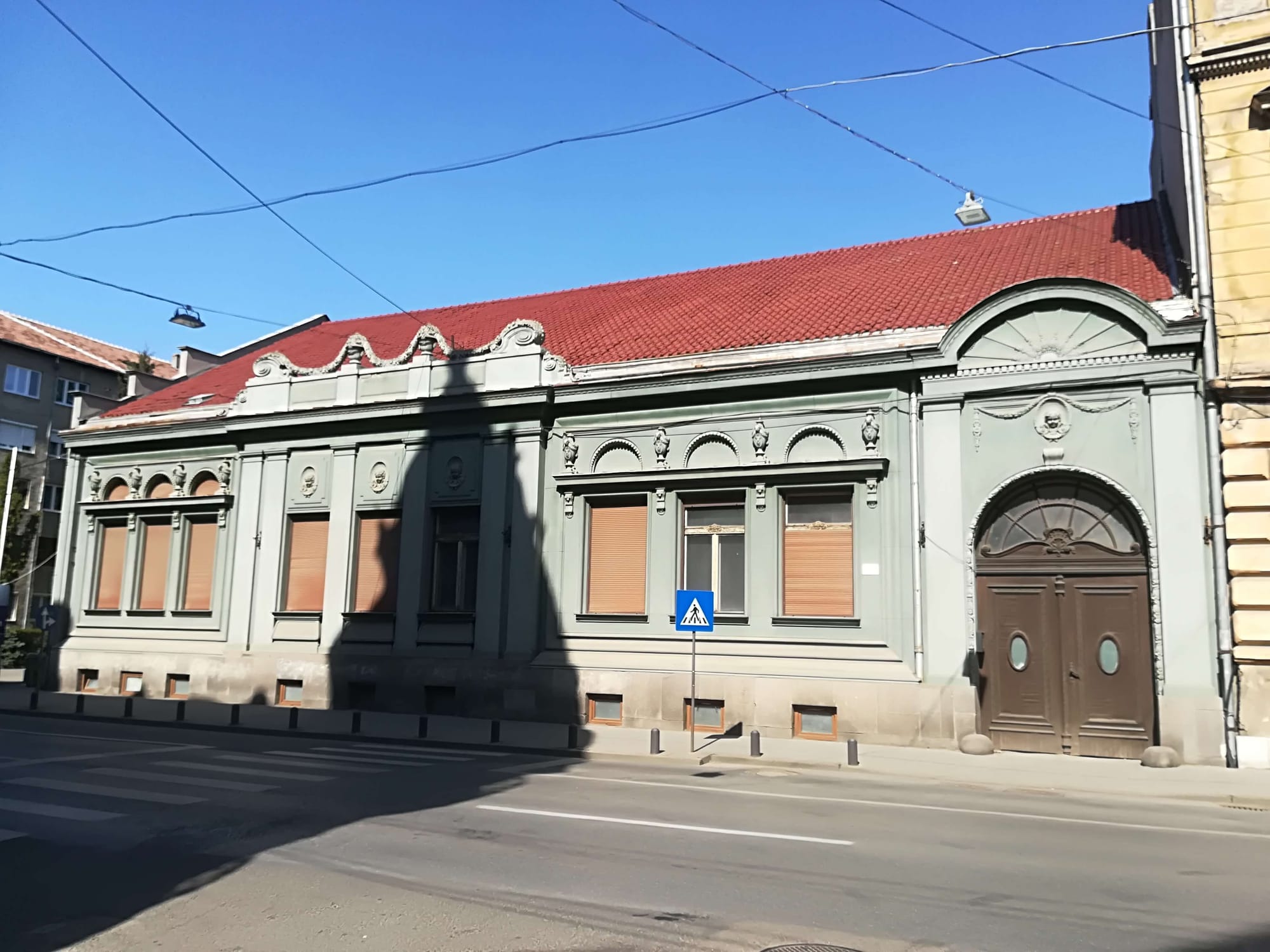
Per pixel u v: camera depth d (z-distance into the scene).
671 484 20.89
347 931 6.47
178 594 27.03
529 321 22.86
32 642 42.16
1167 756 15.53
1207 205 16.92
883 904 7.10
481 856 8.49
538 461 22.22
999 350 18.16
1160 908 7.11
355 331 33.47
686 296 26.38
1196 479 16.41
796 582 19.80
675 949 6.07
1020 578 17.91
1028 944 6.21
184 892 7.41
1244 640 15.62
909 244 25.95
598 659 20.91
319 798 11.54
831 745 17.78
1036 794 13.41
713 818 10.48
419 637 22.88
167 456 27.84
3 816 10.23
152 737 18.64
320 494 25.03
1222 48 16.98
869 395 19.34
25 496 44.28
